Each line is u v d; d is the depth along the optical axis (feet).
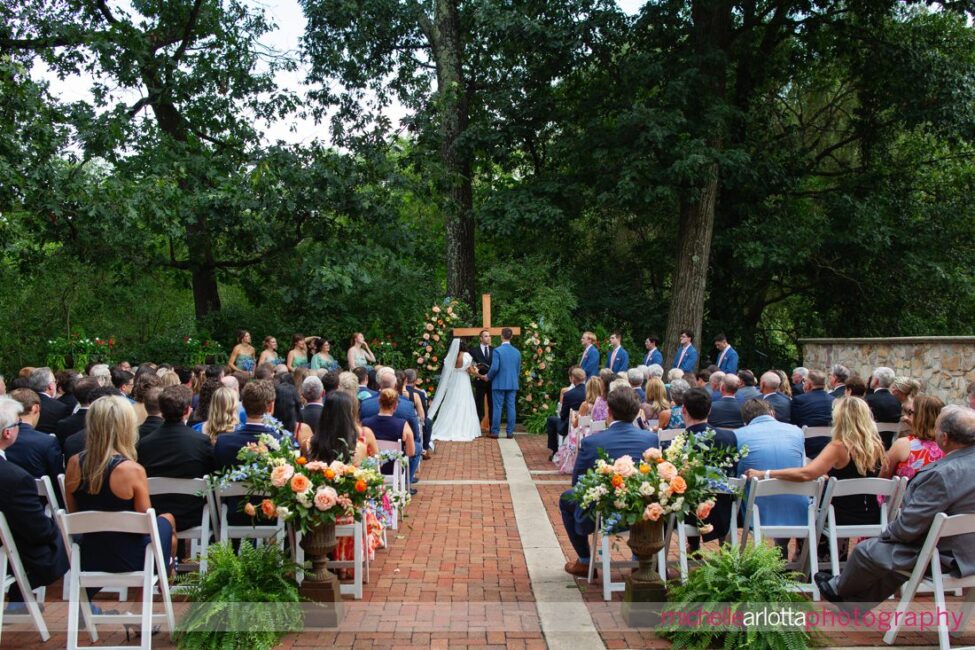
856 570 15.17
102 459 14.40
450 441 43.34
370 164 51.62
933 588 14.44
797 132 62.95
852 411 16.57
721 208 58.95
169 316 57.47
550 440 36.81
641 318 60.59
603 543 17.04
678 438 15.84
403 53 62.80
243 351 42.75
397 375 33.19
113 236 41.83
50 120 41.78
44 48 47.19
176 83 51.13
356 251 50.60
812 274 61.00
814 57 61.67
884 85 56.80
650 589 15.39
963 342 35.22
